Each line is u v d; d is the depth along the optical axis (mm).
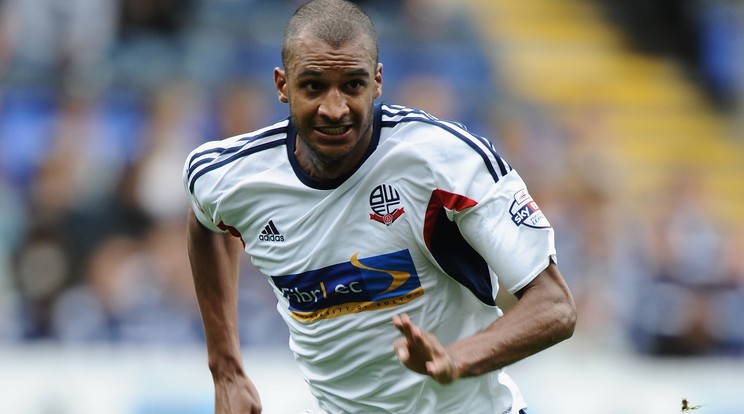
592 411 34750
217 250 17359
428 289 15422
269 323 35219
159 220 38750
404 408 16219
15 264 36812
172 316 35875
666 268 42312
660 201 45156
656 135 56656
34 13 44531
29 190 39156
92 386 32219
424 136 14906
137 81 44250
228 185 15797
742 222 53469
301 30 14422
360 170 14992
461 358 13516
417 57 49812
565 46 59438
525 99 50719
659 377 35875
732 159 56438
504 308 30578
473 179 14656
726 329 41531
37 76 43562
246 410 17312
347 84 14328
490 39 57656
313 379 16719
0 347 33781
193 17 47531
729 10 60938
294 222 15492
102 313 35719
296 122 14633
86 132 41094
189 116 41906
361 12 14625
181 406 32312
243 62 46781
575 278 40156
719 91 58750
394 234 15094
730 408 35688
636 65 59688
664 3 61000
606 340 38594
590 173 45406
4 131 41688
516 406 16688
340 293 15516
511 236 14523
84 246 37406
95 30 45531
